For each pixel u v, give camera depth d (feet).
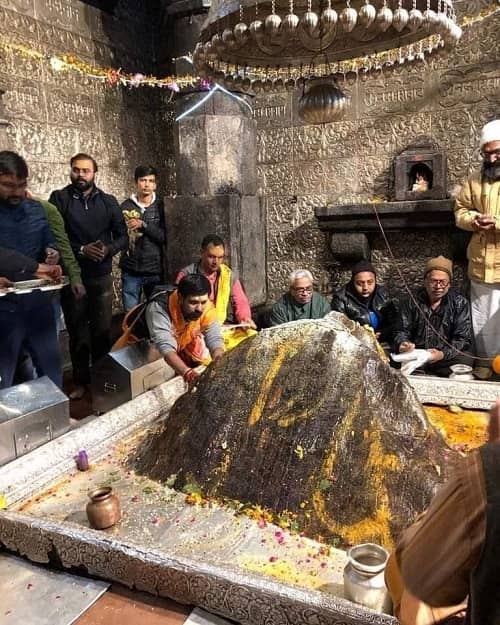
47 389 7.82
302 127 16.22
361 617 4.09
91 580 5.30
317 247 16.66
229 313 11.71
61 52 14.46
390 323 12.47
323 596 4.31
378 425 5.90
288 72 8.83
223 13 6.66
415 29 6.44
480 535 2.07
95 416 9.54
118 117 16.46
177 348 9.26
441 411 8.67
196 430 6.75
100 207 12.17
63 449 7.25
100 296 12.35
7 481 6.47
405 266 15.57
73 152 14.97
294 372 6.48
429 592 2.32
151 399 8.80
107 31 15.90
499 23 13.70
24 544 5.59
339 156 15.99
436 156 14.47
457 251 14.58
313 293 12.62
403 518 5.42
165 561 4.88
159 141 18.24
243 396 6.65
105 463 7.41
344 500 5.67
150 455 7.14
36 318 9.41
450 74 14.40
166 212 15.28
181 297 8.39
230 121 15.34
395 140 15.30
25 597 5.10
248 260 15.90
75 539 5.27
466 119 14.42
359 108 15.55
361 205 15.06
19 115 13.35
